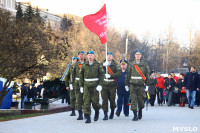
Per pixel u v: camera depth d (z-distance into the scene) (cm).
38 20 1673
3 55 1524
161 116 1283
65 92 1622
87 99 1062
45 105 1569
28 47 1541
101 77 1060
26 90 2005
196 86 1775
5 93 1590
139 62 1129
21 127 924
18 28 1531
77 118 1155
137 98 1134
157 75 2119
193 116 1284
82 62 1184
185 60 9312
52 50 1608
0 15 1566
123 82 1236
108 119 1167
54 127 932
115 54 6097
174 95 2069
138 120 1124
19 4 7419
